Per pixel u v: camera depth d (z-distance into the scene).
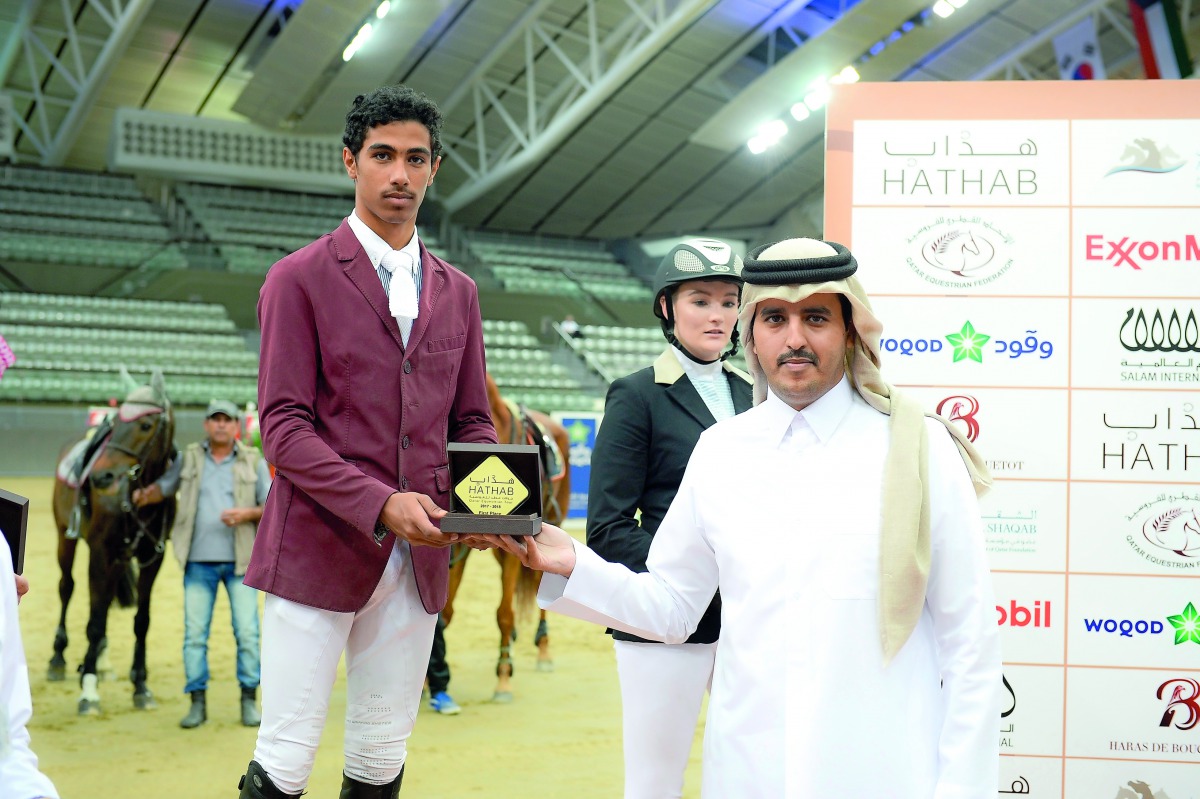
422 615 2.35
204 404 18.89
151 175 21.97
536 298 22.64
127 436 5.25
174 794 4.09
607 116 21.45
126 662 6.38
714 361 2.77
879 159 2.95
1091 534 2.83
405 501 2.02
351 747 2.34
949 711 1.70
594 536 2.63
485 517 1.88
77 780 4.23
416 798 4.04
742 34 18.50
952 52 18.67
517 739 4.88
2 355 2.22
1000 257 2.89
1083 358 2.85
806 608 1.75
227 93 21.33
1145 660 2.81
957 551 1.74
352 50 18.03
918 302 2.92
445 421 2.38
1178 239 2.84
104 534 5.20
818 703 1.71
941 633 1.75
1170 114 2.85
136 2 16.11
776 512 1.81
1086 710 2.82
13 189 21.11
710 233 25.88
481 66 19.73
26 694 1.49
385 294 2.28
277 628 2.23
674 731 2.55
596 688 5.93
